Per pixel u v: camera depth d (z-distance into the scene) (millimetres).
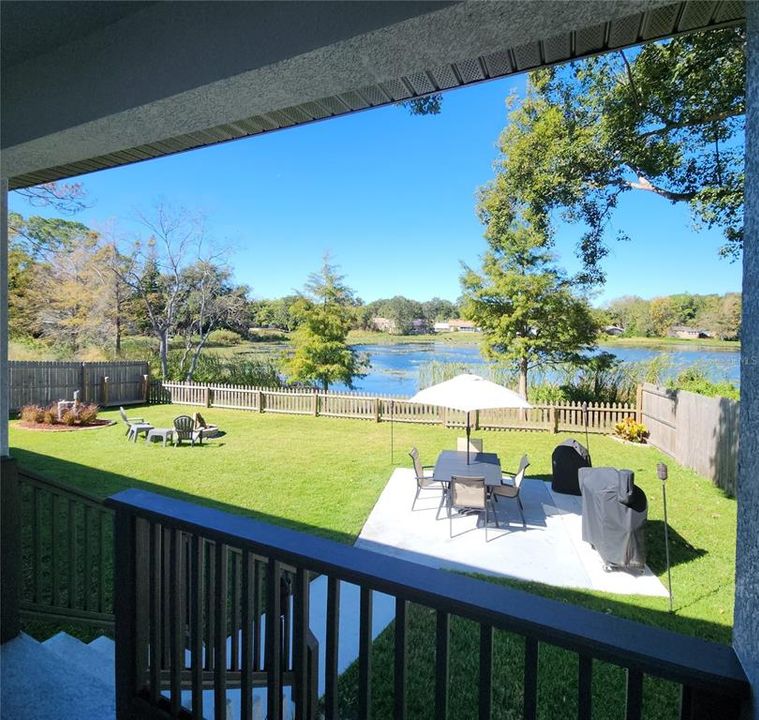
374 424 14156
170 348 23625
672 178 9414
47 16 1831
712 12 1571
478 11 1288
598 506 5188
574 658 3473
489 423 13430
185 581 2393
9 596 2688
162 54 1775
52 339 20641
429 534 5984
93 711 2225
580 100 9750
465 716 2932
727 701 919
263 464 9211
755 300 905
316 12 1472
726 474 7891
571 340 14555
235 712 2611
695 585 4805
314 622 4016
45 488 2869
